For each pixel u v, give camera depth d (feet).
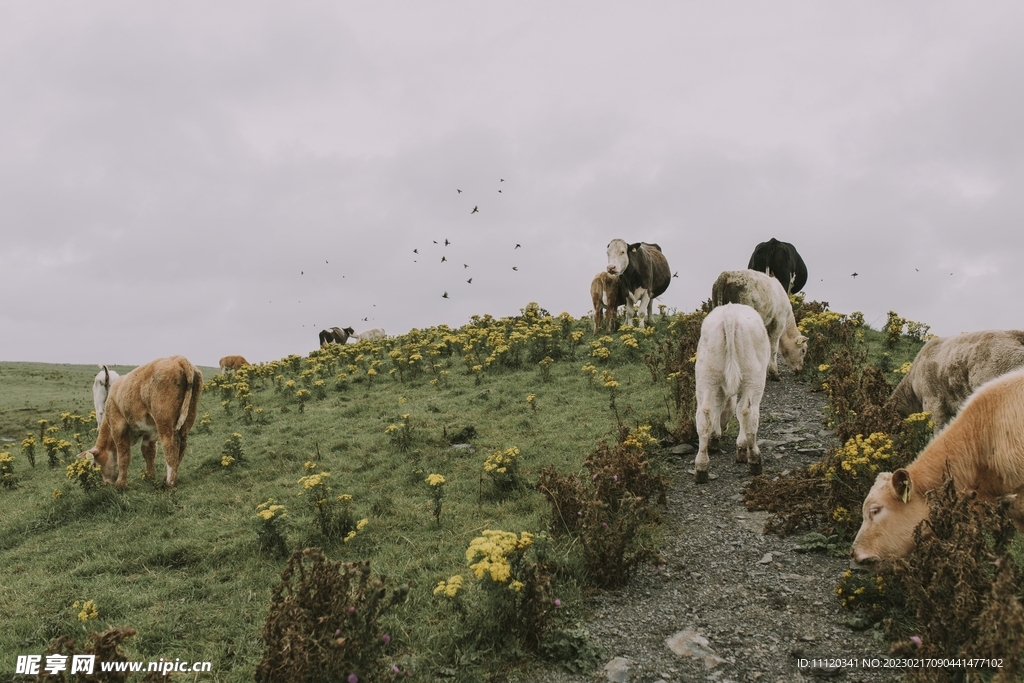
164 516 26.35
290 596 12.34
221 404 50.31
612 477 21.21
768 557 18.93
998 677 10.66
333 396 46.65
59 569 21.89
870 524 15.57
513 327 57.77
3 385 79.36
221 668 15.10
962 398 24.16
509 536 15.51
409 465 29.84
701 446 24.47
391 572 19.19
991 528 12.94
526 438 31.81
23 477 36.09
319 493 24.98
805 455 26.37
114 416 30.40
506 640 15.08
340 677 11.78
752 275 34.86
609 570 17.98
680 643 15.37
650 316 56.70
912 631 14.39
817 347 38.73
